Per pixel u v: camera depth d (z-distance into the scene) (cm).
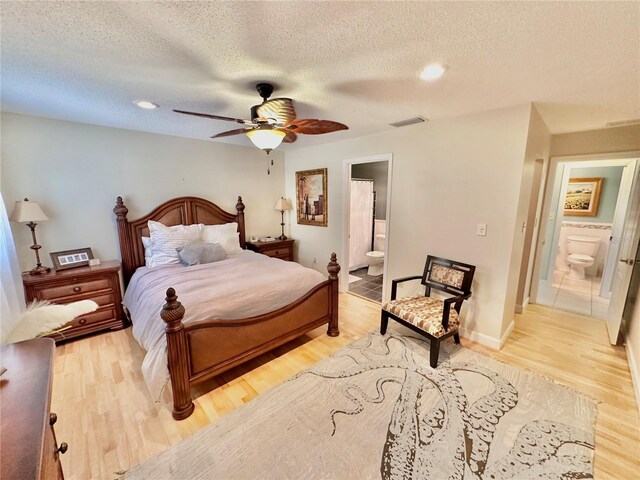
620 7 110
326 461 153
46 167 284
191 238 351
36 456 61
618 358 252
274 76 182
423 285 310
